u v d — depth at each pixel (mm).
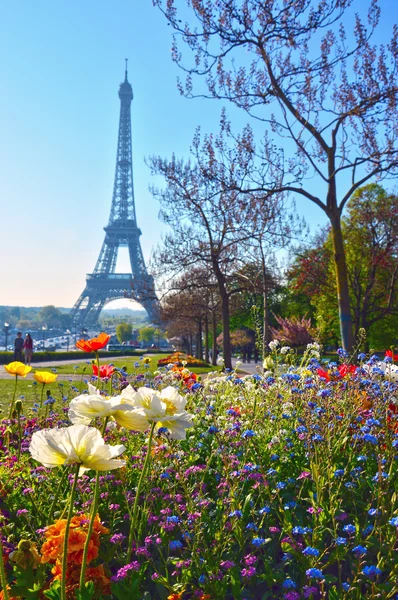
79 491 4207
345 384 5867
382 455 4641
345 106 17672
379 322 38688
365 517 4055
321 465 4398
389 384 5516
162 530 3604
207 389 7332
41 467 4598
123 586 2947
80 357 61750
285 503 4145
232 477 4027
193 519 3531
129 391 2830
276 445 4918
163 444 4617
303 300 57438
